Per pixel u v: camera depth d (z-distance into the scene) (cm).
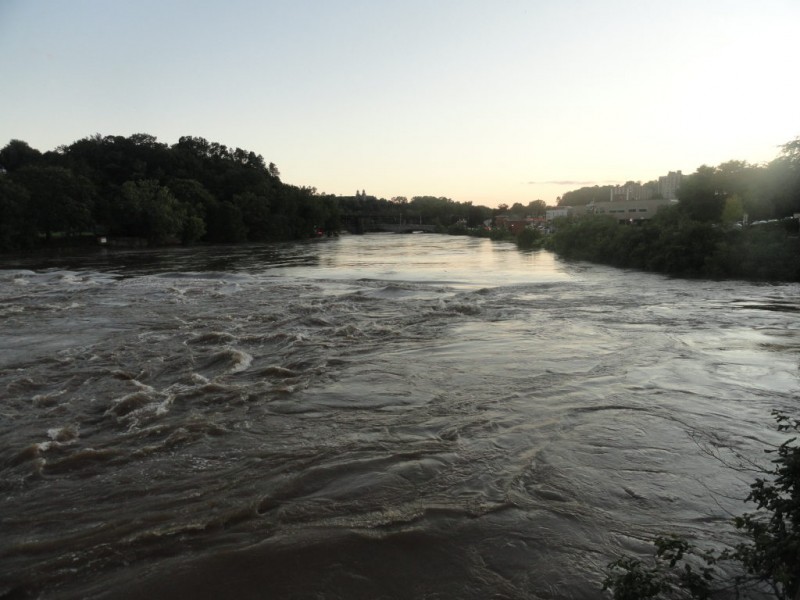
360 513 532
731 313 1725
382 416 796
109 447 685
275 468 628
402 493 571
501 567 450
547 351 1197
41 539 491
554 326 1497
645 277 2958
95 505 551
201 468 630
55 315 1662
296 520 521
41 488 585
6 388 918
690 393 896
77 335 1363
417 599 415
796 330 1440
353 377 994
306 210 11112
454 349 1216
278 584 431
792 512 383
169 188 8412
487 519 521
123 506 548
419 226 15525
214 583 432
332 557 463
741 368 1049
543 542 484
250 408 828
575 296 2142
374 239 10381
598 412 809
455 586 429
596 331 1428
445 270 3466
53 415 798
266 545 479
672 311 1767
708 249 3091
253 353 1173
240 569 448
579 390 915
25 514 534
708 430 737
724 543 478
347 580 436
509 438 714
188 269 3528
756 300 2028
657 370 1037
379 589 426
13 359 1115
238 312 1711
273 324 1502
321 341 1290
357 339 1317
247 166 13988
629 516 526
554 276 3030
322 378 988
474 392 906
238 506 543
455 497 562
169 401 850
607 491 574
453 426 755
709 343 1277
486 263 4119
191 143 13400
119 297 2070
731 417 786
